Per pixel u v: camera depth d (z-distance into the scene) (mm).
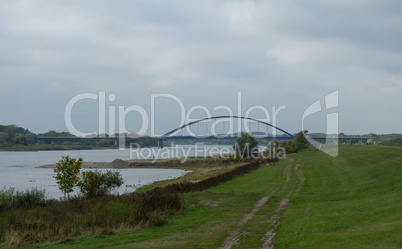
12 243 13477
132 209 19141
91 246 12953
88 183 28938
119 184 30953
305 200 24234
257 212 20375
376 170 34125
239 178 43469
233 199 25859
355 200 20516
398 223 12242
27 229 15352
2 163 109375
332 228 13391
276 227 15609
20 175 70625
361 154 59406
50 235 14625
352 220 14453
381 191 22031
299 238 12547
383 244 10117
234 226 16547
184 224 17219
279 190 30844
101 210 19047
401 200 16547
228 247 12531
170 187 30812
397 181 23922
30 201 24078
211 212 20625
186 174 67250
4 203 22984
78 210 20031
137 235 14789
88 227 15773
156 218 17281
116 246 12836
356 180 31422
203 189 32344
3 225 16125
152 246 12734
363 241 10734
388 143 88625
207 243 13172
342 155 67250
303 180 37875
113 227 16047
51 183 55688
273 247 12219
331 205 19922
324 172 43906
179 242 13398
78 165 28766
